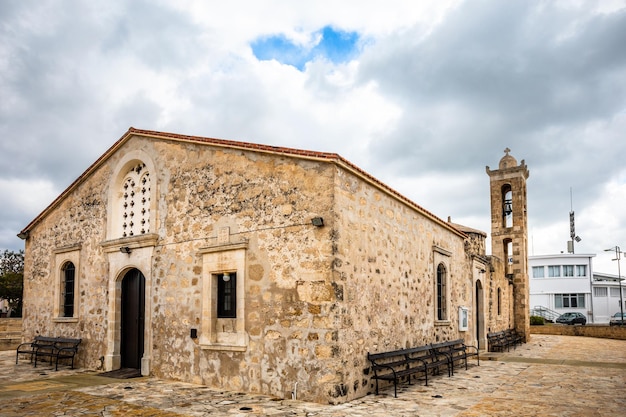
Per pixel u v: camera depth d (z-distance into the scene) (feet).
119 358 41.60
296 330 29.35
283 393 29.43
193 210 36.83
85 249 46.55
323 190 29.63
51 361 45.50
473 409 27.09
